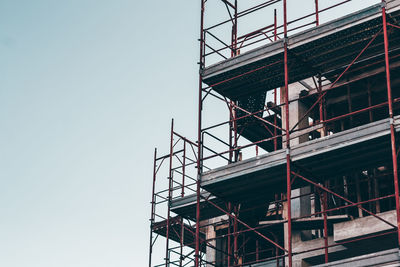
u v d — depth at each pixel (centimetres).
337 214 3791
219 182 3253
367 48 3203
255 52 3322
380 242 3519
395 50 3244
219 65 3438
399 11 2962
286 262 3791
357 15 3022
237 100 3712
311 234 3931
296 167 3052
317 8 3372
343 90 3838
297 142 3878
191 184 4100
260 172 3144
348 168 3092
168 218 4141
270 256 4462
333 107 3912
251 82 3522
